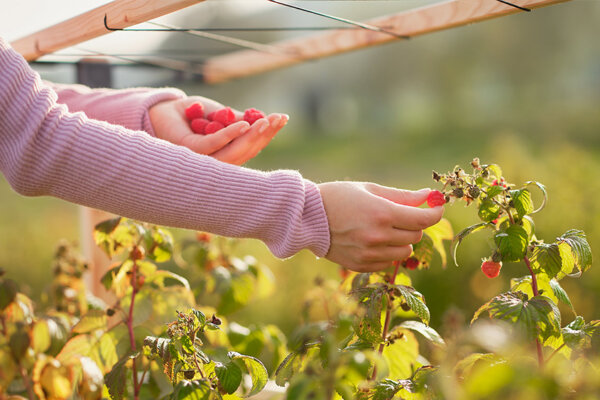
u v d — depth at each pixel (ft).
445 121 53.16
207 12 17.93
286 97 62.90
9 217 21.71
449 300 10.76
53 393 5.35
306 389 3.96
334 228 4.44
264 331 6.51
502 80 50.67
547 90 47.73
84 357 5.09
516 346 4.02
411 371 5.07
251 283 6.72
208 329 4.66
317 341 4.66
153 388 5.36
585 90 45.55
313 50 6.57
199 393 4.43
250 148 4.98
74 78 6.56
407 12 5.71
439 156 44.16
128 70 7.07
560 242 4.44
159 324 5.47
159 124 5.13
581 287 10.05
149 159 4.38
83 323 5.37
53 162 4.32
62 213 22.27
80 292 6.31
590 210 11.95
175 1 4.49
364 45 6.16
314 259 13.79
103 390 5.19
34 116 4.32
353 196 4.40
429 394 4.33
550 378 3.67
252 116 5.08
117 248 5.42
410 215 4.36
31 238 18.57
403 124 56.39
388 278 4.95
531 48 48.42
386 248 4.43
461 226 11.55
